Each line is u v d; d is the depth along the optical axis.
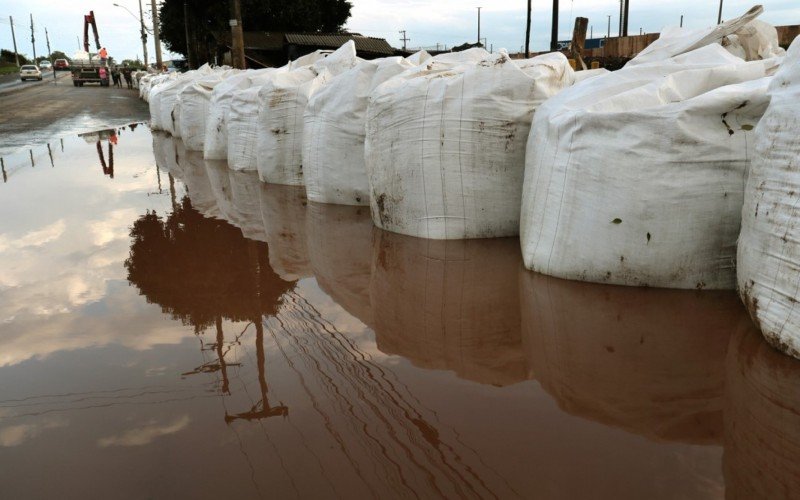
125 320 1.90
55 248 2.78
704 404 1.29
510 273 2.25
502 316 1.85
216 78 6.89
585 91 2.16
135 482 1.06
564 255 2.09
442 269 2.34
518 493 1.00
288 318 1.90
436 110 2.61
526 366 1.51
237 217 3.41
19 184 4.48
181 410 1.32
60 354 1.64
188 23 20.58
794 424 1.20
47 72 54.16
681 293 1.92
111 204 3.79
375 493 1.01
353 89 3.48
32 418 1.30
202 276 2.37
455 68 2.93
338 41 17.86
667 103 1.96
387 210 2.95
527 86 2.55
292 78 4.46
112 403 1.36
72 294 2.16
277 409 1.31
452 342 1.68
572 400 1.33
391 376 1.47
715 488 1.00
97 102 17.19
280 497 1.01
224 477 1.07
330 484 1.04
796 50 1.47
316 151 3.65
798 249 1.40
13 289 2.21
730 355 1.51
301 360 1.58
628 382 1.40
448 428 1.22
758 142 1.57
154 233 3.07
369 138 2.99
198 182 4.61
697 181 1.82
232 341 1.72
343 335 1.75
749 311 1.61
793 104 1.43
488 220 2.70
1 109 13.75
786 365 1.44
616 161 1.90
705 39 2.69
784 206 1.44
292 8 20.09
